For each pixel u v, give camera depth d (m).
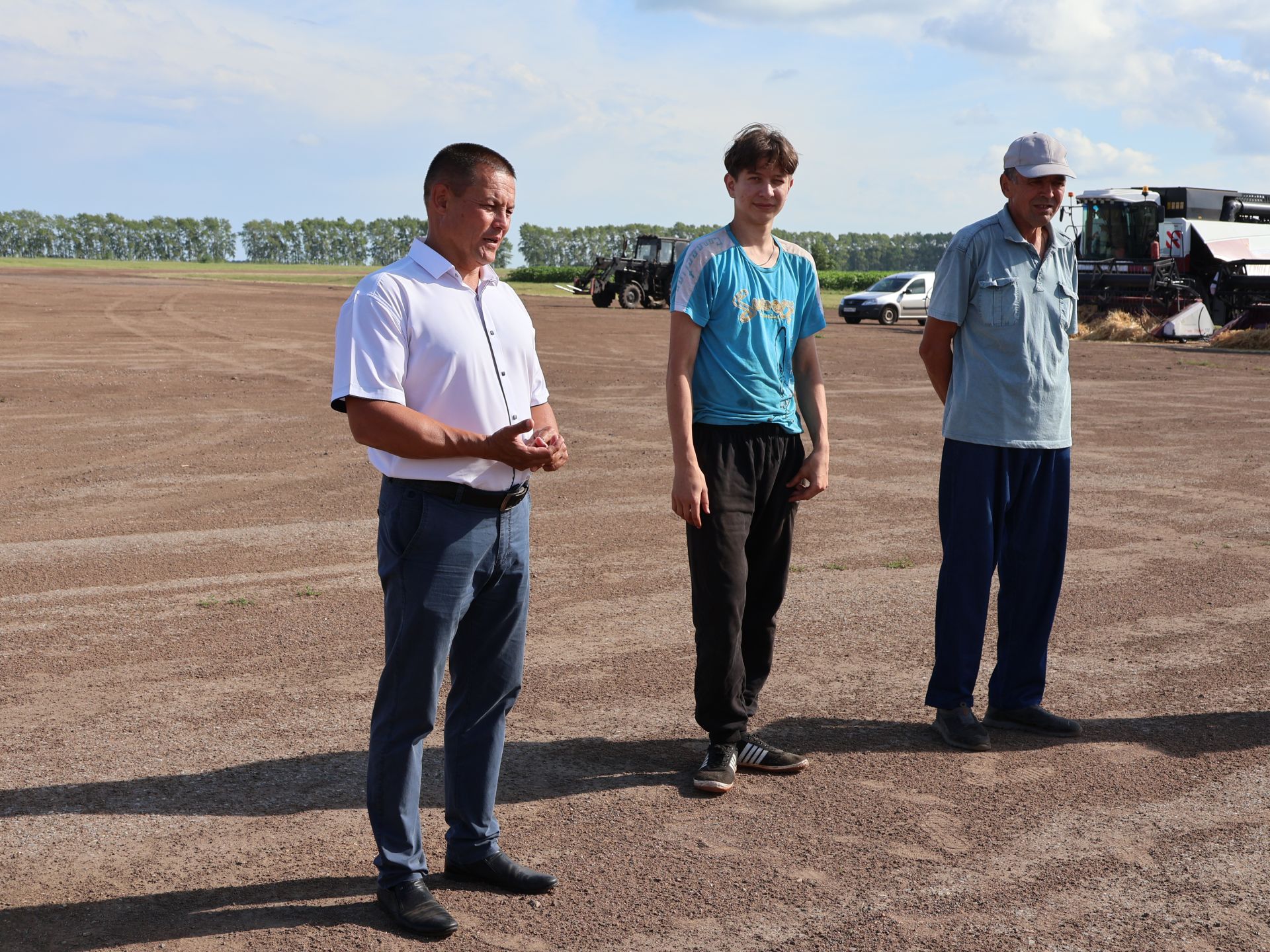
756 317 3.72
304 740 4.08
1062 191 4.02
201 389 15.92
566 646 5.22
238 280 74.31
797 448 3.92
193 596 5.95
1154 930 2.84
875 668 4.96
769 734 4.22
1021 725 4.30
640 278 42.66
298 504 8.46
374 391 2.71
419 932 2.81
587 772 3.86
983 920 2.88
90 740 4.07
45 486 9.09
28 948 2.73
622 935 2.82
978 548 4.11
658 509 8.38
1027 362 4.08
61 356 20.17
